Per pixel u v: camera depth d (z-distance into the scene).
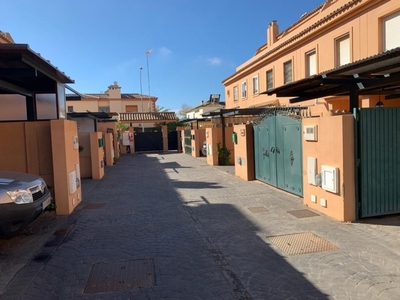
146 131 33.44
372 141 6.05
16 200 4.82
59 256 4.82
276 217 6.57
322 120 6.52
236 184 10.71
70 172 7.44
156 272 4.19
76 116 17.06
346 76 6.07
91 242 5.40
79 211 7.55
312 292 3.58
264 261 4.45
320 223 6.04
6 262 4.62
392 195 6.22
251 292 3.62
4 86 8.72
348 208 6.04
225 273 4.11
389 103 10.84
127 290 3.74
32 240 5.54
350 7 12.86
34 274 4.22
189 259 4.59
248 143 11.42
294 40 17.28
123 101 45.72
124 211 7.49
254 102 23.78
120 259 4.66
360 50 12.62
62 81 8.73
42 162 7.34
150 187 10.73
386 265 4.20
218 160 16.72
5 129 7.26
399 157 6.22
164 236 5.63
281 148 9.16
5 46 5.21
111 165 18.05
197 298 3.51
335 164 6.20
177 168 15.98
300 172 8.15
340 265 4.23
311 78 6.20
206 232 5.79
